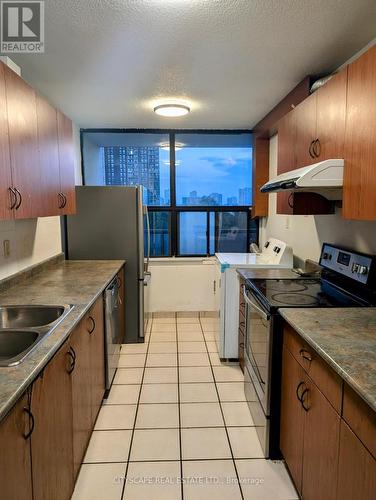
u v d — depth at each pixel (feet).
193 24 6.22
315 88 8.13
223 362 10.44
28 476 3.79
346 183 5.61
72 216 11.41
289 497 5.62
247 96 10.20
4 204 5.16
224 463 6.37
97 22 6.14
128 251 11.60
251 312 7.82
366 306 6.03
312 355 4.79
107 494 5.67
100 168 14.92
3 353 5.15
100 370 7.93
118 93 9.91
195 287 14.83
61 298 6.80
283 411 6.12
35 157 6.45
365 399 3.24
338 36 6.70
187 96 10.19
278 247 10.65
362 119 5.08
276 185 7.27
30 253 8.90
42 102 6.84
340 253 7.52
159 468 6.24
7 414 3.29
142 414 7.85
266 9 5.74
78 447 5.98
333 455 4.13
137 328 11.91
